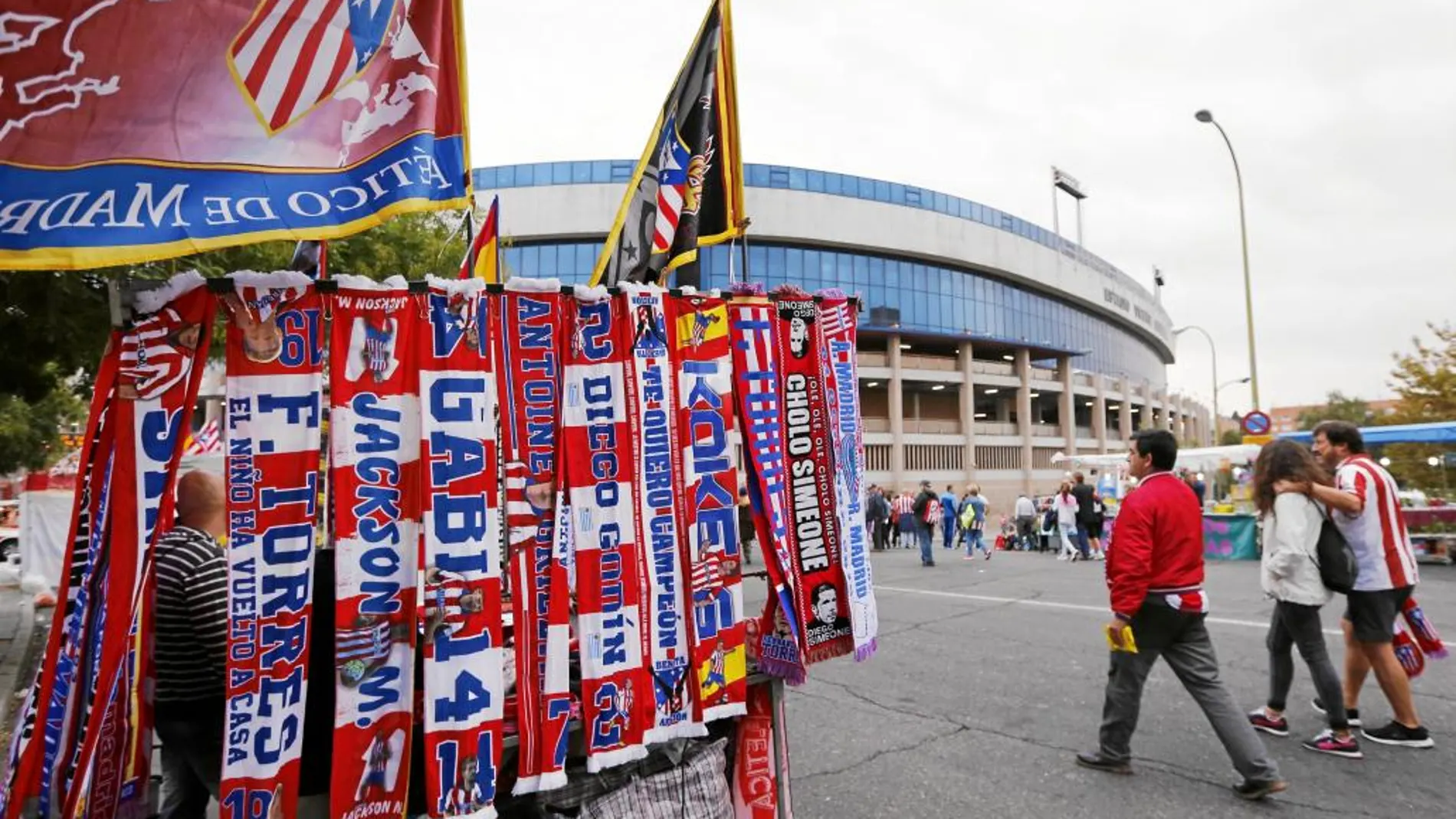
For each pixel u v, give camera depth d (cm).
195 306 212
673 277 371
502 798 265
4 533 2052
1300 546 430
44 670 197
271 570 214
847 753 445
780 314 311
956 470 4369
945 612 889
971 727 486
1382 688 439
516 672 242
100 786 208
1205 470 1791
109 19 200
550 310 256
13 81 190
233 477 212
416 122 234
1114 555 389
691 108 362
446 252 1026
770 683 310
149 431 205
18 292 483
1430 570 1277
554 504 252
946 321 4747
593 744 251
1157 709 509
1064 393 5088
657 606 268
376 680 223
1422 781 384
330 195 220
